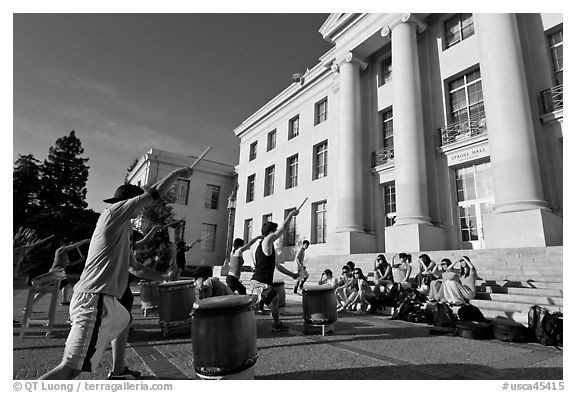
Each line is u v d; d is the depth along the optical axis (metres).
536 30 10.50
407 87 12.95
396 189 12.59
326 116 19.64
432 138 13.09
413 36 13.59
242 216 25.66
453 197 12.22
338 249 14.55
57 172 29.23
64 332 5.21
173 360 3.72
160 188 2.55
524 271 7.48
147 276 3.44
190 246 8.75
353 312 7.86
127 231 2.60
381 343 4.49
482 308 6.36
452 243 11.88
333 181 17.30
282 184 21.77
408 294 6.88
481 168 11.70
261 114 25.17
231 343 2.63
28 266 14.20
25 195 26.78
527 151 9.08
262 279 5.17
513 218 8.83
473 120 12.02
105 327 2.30
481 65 10.38
